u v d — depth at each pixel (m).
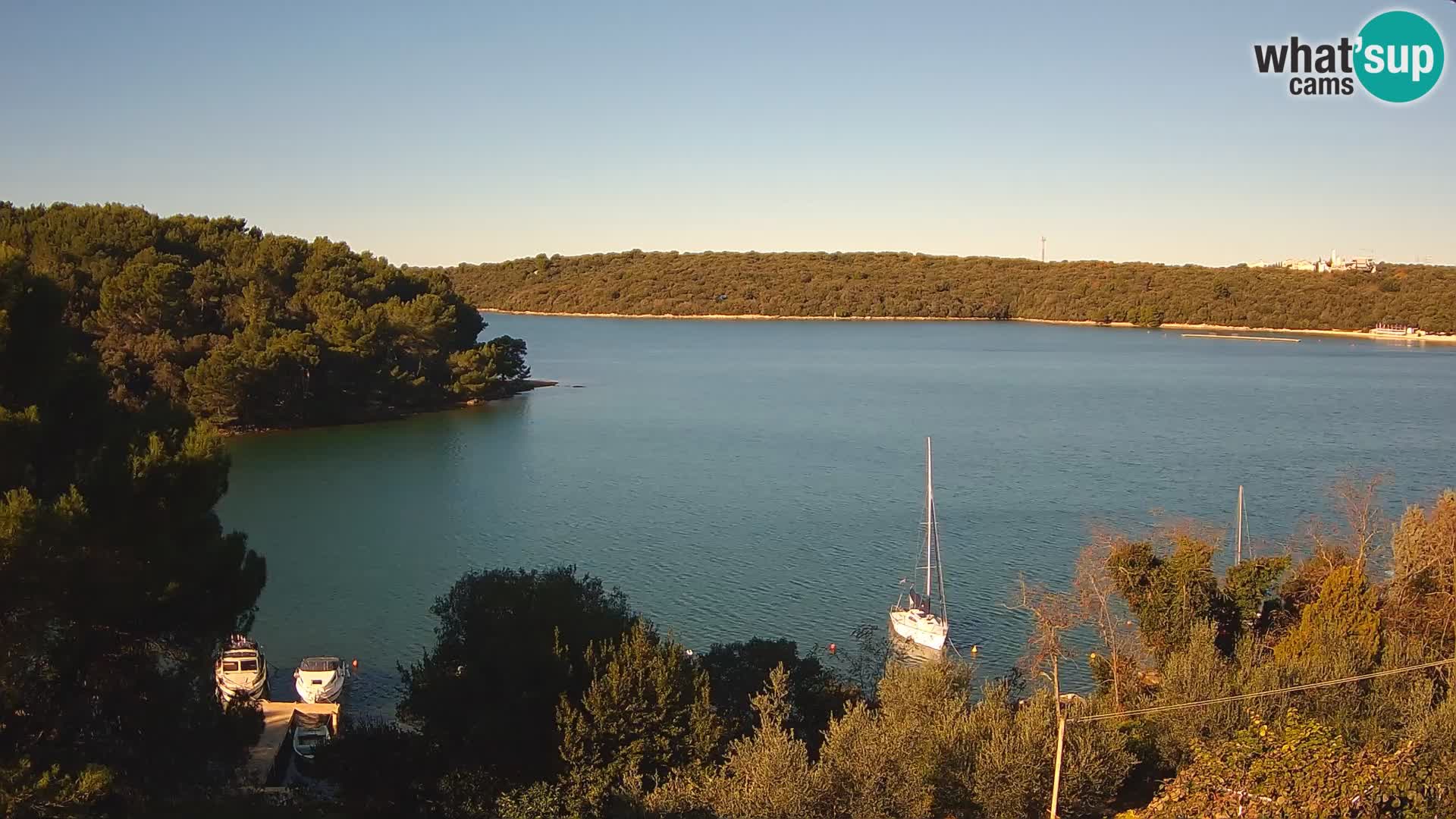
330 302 123.69
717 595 54.00
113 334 106.69
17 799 17.73
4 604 19.42
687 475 84.75
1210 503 73.44
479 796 26.55
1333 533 61.72
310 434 106.62
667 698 26.80
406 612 51.59
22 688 20.61
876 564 59.28
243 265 130.00
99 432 23.94
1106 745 26.11
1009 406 129.88
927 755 25.38
